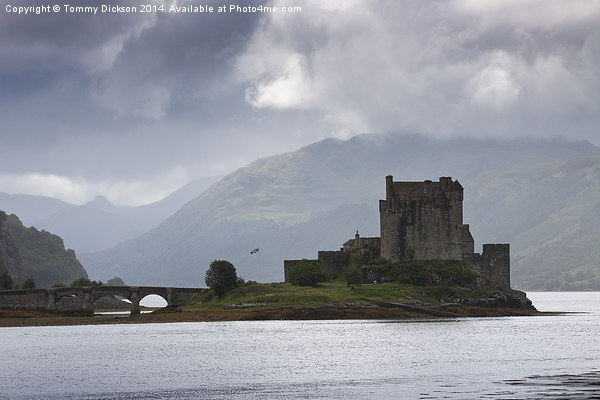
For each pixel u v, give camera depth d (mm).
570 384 140250
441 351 191750
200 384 147875
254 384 147125
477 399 127688
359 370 161875
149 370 165875
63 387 146000
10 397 137125
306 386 144000
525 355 183250
